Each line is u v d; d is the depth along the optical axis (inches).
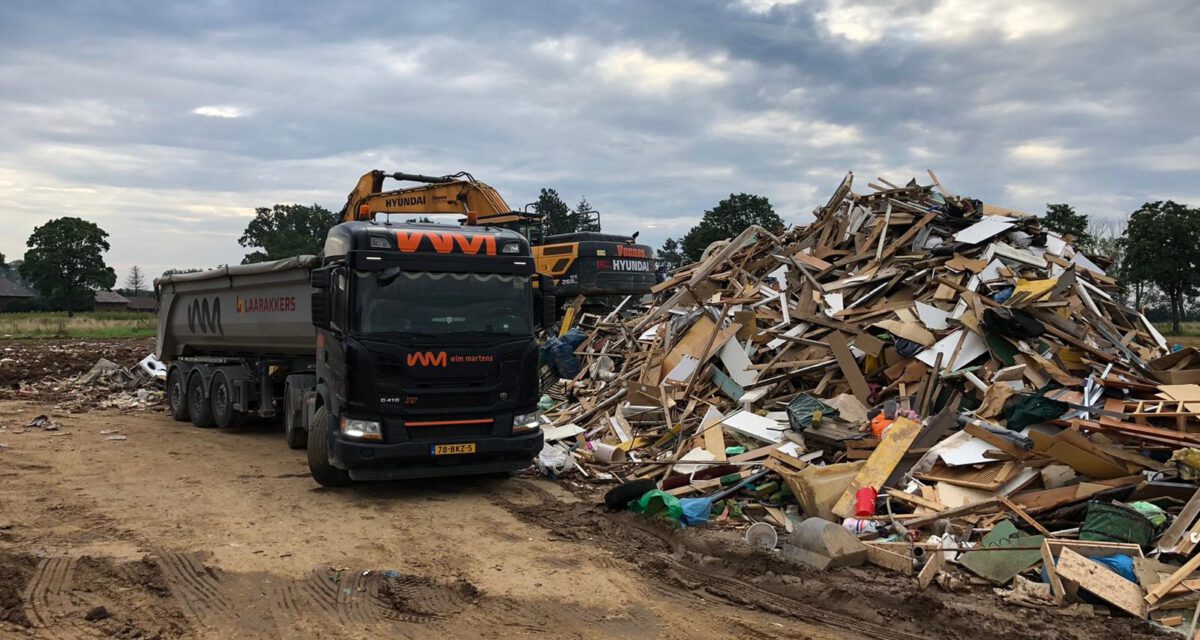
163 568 276.8
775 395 460.8
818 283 527.2
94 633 224.8
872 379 443.2
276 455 488.4
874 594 249.8
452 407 368.8
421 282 374.0
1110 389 357.4
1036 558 265.7
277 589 259.8
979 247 494.9
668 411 472.7
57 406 711.1
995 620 231.0
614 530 331.3
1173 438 301.1
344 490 395.5
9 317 2244.1
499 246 392.5
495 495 388.8
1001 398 370.3
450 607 247.0
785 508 350.0
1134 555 256.4
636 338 596.7
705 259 662.5
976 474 327.9
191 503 367.6
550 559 292.7
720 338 494.9
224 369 576.1
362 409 357.7
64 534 316.5
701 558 292.4
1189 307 2174.0
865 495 324.2
